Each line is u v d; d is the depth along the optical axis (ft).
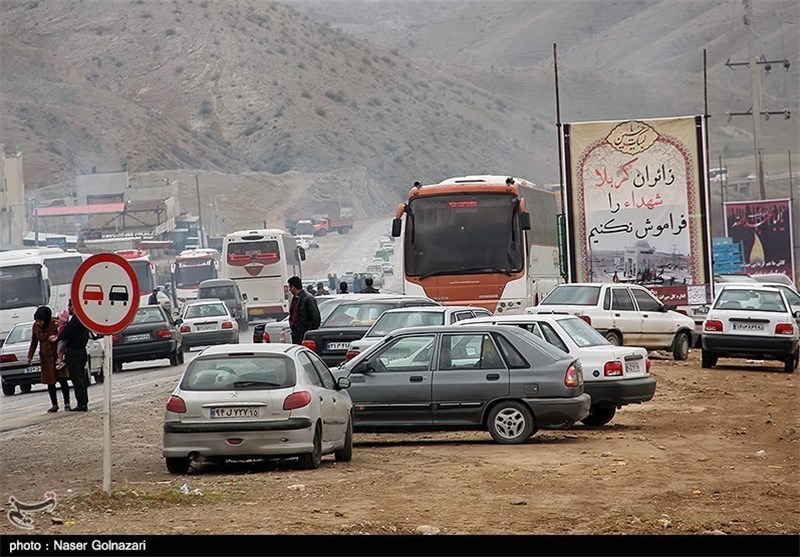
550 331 167.43
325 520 96.22
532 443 147.84
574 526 93.71
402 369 148.46
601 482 115.55
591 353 165.27
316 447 127.24
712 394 208.64
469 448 144.46
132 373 303.89
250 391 125.08
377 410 147.84
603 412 169.48
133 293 108.17
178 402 125.29
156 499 107.55
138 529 93.81
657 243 287.07
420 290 286.66
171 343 312.09
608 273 289.12
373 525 93.91
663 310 279.90
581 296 274.36
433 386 147.13
